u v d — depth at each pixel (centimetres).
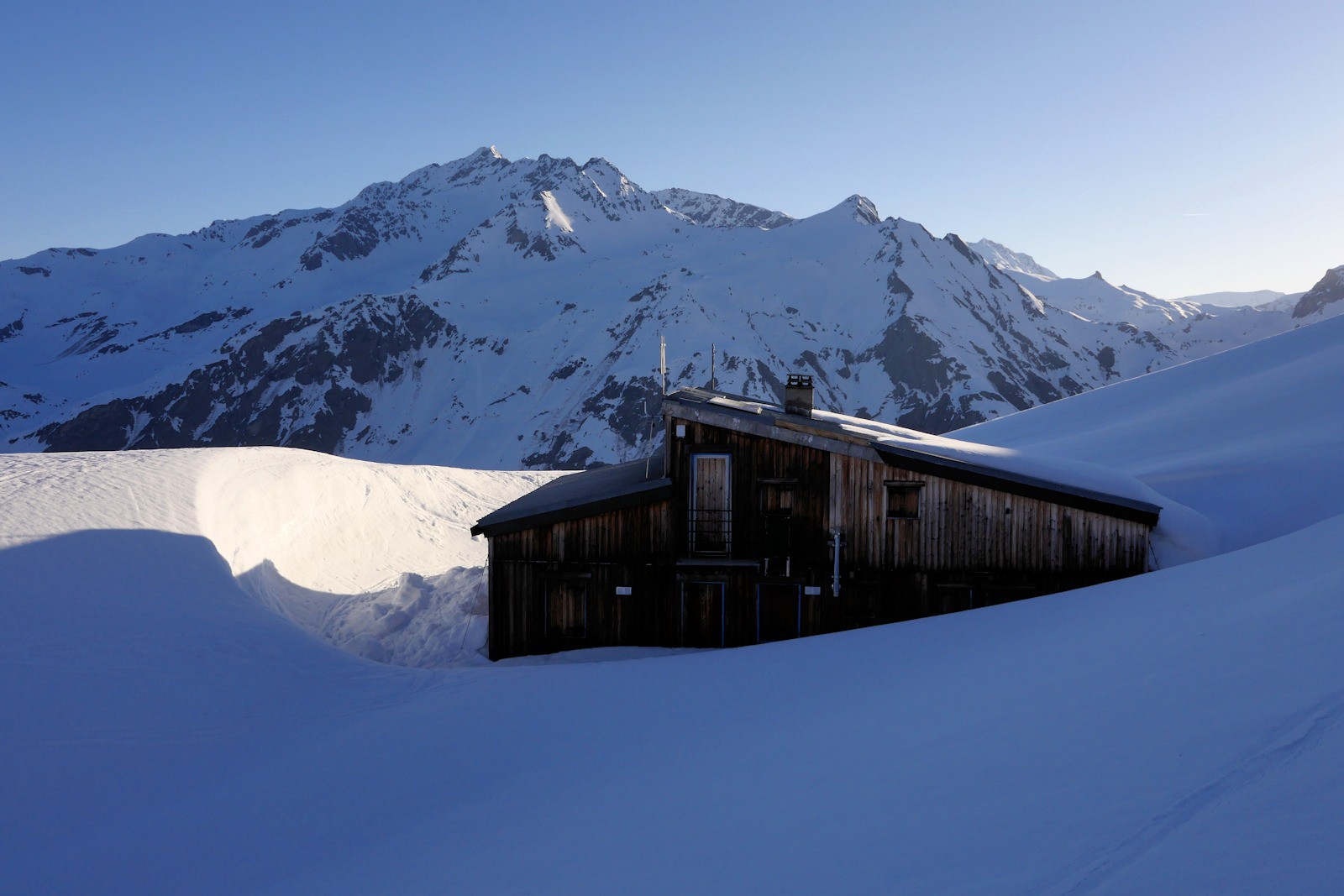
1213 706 649
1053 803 553
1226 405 4209
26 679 1494
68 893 938
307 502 3541
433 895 715
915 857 526
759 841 642
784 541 2211
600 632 2220
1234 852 404
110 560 2072
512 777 1089
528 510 2248
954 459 2198
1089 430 4853
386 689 1691
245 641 1845
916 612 2162
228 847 1005
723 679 1433
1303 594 918
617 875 645
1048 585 2116
